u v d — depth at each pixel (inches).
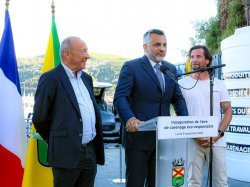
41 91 123.2
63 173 121.6
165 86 136.4
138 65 135.6
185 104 144.5
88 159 127.1
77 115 123.4
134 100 135.1
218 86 154.9
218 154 150.2
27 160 155.3
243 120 231.8
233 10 491.5
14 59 155.8
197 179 153.7
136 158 132.1
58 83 123.7
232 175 239.9
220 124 152.7
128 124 122.8
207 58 153.5
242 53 229.1
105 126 481.4
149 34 135.4
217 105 153.4
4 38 156.3
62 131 121.4
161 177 117.5
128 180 133.5
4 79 151.0
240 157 234.8
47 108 123.4
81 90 129.0
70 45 126.8
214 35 608.1
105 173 274.8
